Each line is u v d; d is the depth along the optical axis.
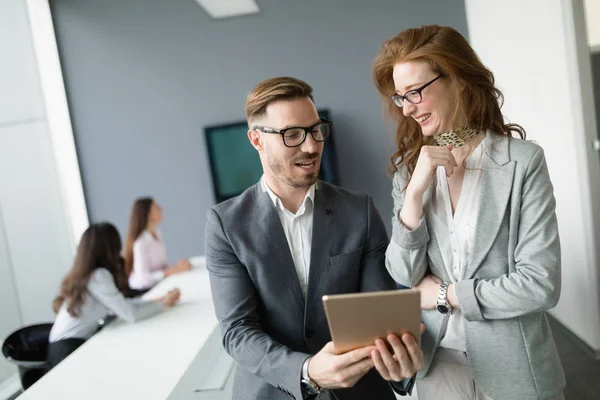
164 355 2.06
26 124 5.20
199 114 5.75
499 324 1.30
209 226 1.37
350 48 5.54
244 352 1.25
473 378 1.38
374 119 5.59
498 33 4.29
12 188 4.94
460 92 1.27
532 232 1.27
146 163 5.83
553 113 3.32
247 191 1.42
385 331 1.04
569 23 2.93
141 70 5.74
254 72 5.66
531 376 1.29
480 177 1.36
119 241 3.01
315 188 1.39
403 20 5.47
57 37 5.75
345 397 1.34
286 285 1.33
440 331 1.41
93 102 5.80
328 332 1.34
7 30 5.12
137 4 5.69
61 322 2.89
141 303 2.72
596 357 3.11
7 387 3.97
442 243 1.39
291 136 1.23
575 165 3.09
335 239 1.34
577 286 3.30
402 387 1.39
